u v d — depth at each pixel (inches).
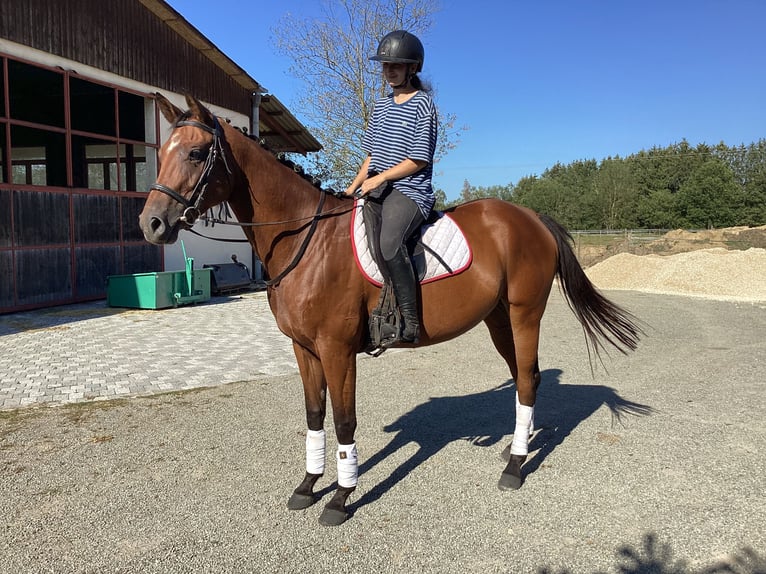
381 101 132.5
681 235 1073.5
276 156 127.2
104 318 395.5
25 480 141.9
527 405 142.9
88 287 470.3
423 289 127.0
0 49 386.9
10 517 123.4
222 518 123.0
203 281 488.7
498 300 141.3
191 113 114.6
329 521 119.1
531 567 103.8
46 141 617.0
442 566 104.4
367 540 113.7
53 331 346.6
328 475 146.1
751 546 108.6
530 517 121.8
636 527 116.5
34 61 412.5
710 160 2001.7
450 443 166.9
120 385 231.0
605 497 130.0
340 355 120.7
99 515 124.2
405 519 121.9
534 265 142.2
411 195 122.6
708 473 140.8
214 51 580.7
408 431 177.6
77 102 570.6
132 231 511.8
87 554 109.0
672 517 120.1
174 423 184.7
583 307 155.7
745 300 511.8
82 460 154.5
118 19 483.2
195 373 251.8
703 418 183.0
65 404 205.5
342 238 121.6
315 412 130.0
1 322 374.3
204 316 410.9
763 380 230.7
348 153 888.3
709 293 572.7
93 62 461.1
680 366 259.1
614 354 291.0
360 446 165.5
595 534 114.3
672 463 147.6
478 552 108.9
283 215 122.3
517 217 144.6
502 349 161.6
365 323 124.6
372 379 243.6
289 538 114.8
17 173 660.7
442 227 131.3
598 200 2142.0
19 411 197.3
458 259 129.4
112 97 550.9
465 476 143.6
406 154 124.1
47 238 432.8
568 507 125.8
